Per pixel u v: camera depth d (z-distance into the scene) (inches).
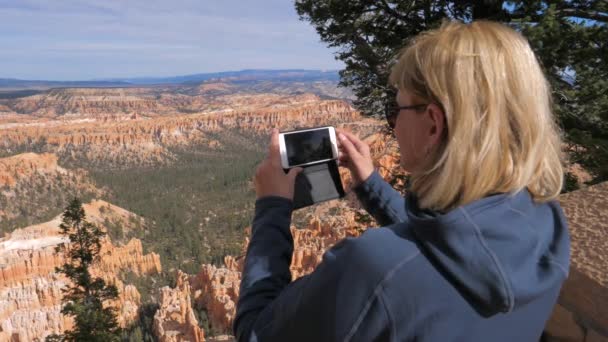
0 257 3294.8
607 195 92.6
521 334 47.3
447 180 47.2
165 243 4955.7
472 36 49.9
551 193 51.6
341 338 45.3
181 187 7810.0
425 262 44.6
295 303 50.6
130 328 2610.7
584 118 305.0
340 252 48.3
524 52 50.3
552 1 310.0
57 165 7647.6
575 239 83.1
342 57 391.2
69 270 1245.1
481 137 46.5
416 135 53.8
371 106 372.8
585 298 76.4
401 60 55.9
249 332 56.2
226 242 4766.2
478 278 42.6
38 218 6279.5
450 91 48.0
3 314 2795.3
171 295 2679.6
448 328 43.2
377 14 395.5
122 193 7436.0
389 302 43.8
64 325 2807.6
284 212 67.7
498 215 45.6
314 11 390.0
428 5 358.3
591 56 294.7
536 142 47.4
